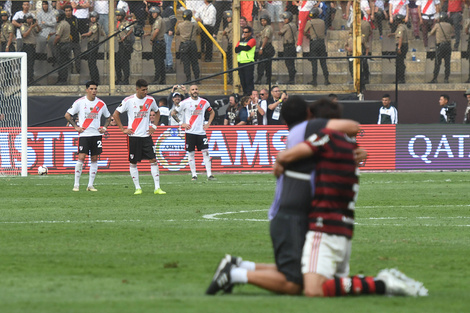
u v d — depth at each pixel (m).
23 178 71.19
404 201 50.25
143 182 66.50
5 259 27.23
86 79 84.56
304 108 21.33
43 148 76.94
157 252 29.00
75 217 40.97
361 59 84.94
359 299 19.39
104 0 84.88
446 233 35.03
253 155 78.38
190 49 85.19
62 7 84.00
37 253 28.66
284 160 19.81
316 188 19.75
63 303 18.84
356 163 20.91
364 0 86.44
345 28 85.38
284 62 85.25
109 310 17.83
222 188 59.84
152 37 84.81
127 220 39.62
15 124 77.62
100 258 27.53
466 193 55.84
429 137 79.19
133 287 21.75
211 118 68.06
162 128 77.69
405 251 29.59
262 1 85.25
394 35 87.75
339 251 19.72
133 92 84.69
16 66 82.38
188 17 85.06
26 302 19.08
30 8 83.75
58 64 84.06
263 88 84.56
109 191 57.75
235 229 36.06
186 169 78.06
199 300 19.17
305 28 84.62
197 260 27.16
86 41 84.88
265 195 54.09
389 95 81.00
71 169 77.31
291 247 19.91
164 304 18.56
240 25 85.25
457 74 89.81
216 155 77.94
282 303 18.62
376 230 36.00
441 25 88.50
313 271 19.56
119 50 84.44
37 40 83.75
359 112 80.19
